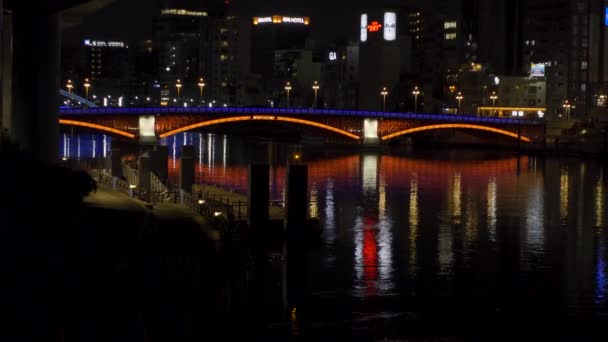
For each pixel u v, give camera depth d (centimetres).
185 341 4291
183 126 18450
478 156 19462
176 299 4628
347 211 9794
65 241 4659
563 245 7869
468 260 7044
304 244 7088
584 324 5269
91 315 4116
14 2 7625
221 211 7425
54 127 7869
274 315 5225
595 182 13912
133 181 9669
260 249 6881
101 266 4816
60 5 7475
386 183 13025
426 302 5644
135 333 4025
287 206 7050
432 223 9025
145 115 18050
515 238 8206
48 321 3794
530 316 5406
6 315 3747
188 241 6159
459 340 4912
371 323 5153
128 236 6009
